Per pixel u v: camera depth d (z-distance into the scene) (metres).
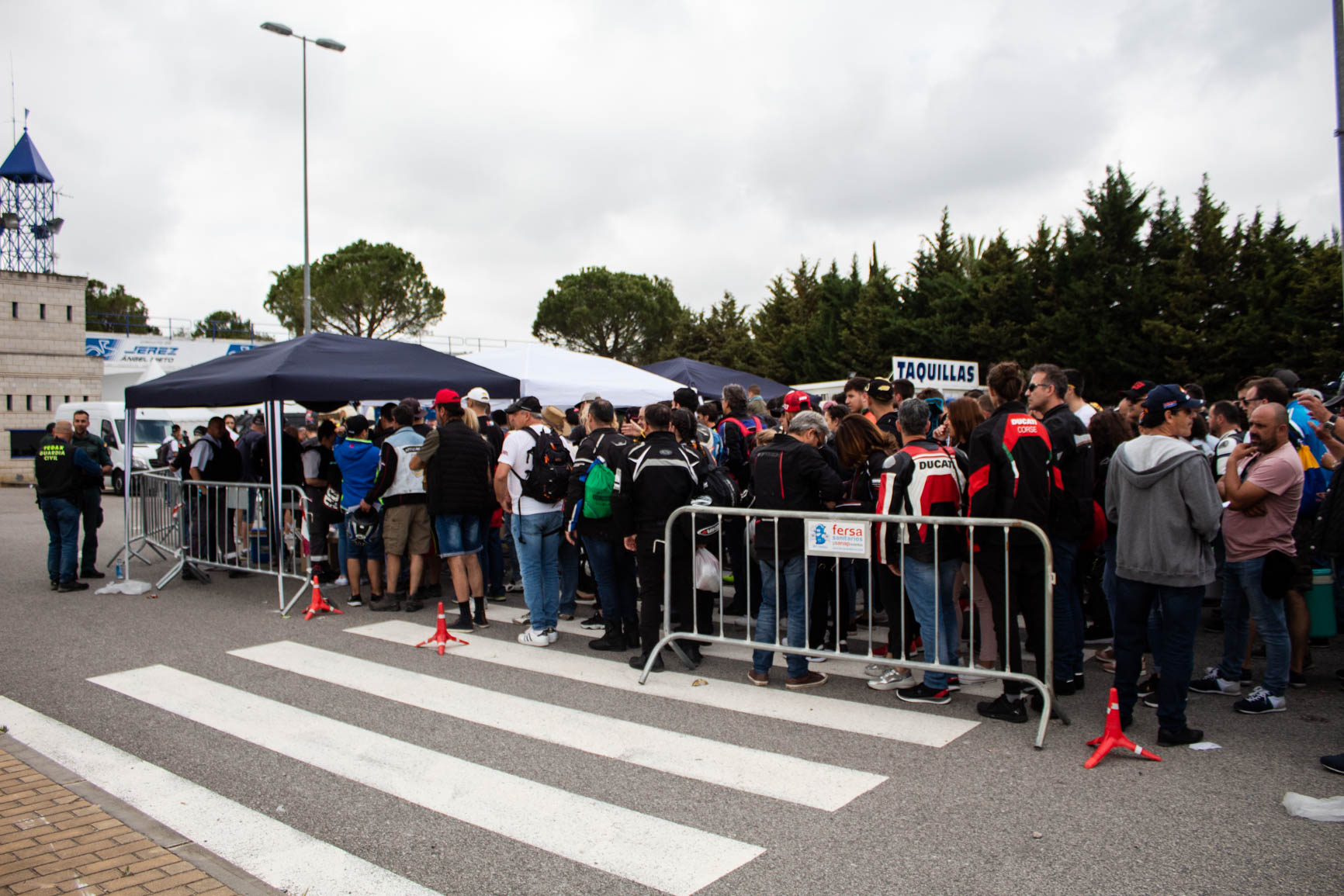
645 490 5.68
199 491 8.91
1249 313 21.23
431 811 3.65
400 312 50.19
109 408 23.48
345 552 8.31
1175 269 23.36
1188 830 3.34
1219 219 23.39
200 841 3.38
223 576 9.51
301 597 8.30
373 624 7.17
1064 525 4.82
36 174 33.66
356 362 8.34
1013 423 4.66
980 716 4.75
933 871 3.06
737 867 3.13
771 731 4.57
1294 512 4.61
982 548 4.70
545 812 3.62
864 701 5.09
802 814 3.56
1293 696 5.02
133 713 4.94
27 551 11.84
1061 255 25.42
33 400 31.67
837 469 6.33
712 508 5.46
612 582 6.27
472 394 8.23
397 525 7.55
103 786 3.93
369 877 3.10
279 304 50.41
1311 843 3.21
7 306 31.17
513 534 6.46
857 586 7.23
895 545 4.95
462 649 6.35
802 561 5.21
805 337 34.28
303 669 5.82
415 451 7.55
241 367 8.30
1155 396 4.23
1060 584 4.98
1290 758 4.06
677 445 5.80
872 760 4.13
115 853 3.23
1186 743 4.24
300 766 4.15
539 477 6.35
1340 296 19.92
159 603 8.05
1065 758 4.12
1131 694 4.41
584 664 5.92
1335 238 22.27
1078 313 24.08
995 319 27.00
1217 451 5.67
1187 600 4.14
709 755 4.24
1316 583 5.15
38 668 5.87
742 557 6.77
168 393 8.44
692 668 5.80
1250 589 4.71
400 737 4.53
